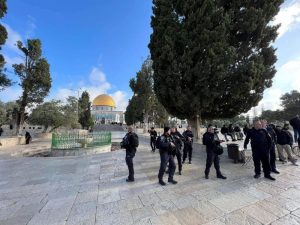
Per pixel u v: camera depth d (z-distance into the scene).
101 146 15.50
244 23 11.92
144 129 38.69
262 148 6.33
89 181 6.77
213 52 11.21
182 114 13.89
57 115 27.06
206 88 11.63
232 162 9.02
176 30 12.72
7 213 4.45
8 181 7.05
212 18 11.82
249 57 12.52
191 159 9.93
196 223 3.77
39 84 24.20
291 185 5.62
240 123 42.16
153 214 4.19
